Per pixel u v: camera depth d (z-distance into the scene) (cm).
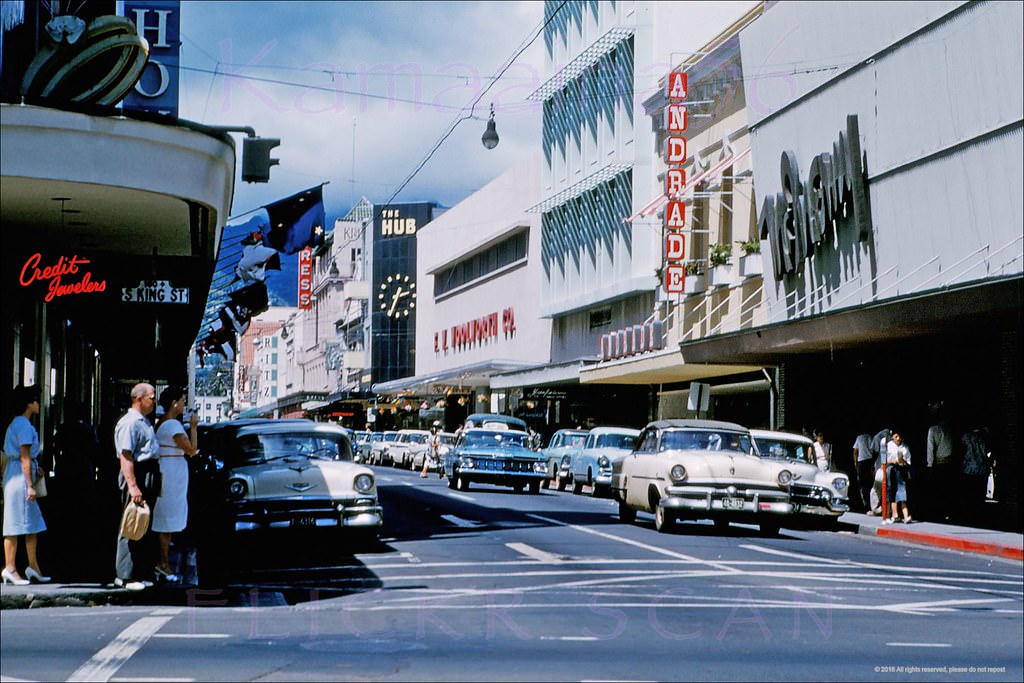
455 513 2425
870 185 2869
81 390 3012
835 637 1055
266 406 13112
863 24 2872
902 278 2734
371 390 8125
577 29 5222
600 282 4906
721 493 2009
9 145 1275
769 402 3684
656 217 4397
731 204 3831
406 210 9338
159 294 1881
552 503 2831
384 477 4178
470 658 923
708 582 1407
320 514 1650
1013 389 2319
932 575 1589
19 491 1252
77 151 1302
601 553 1703
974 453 2455
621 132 4662
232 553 1681
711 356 3281
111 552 1529
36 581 1270
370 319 9594
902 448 2383
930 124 2612
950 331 2441
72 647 944
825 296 3080
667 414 4444
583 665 902
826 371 3262
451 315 7706
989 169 2412
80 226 1609
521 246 6244
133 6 2181
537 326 5941
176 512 1296
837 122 3012
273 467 1688
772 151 3384
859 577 1519
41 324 2122
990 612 1241
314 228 2255
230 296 3158
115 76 1719
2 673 835
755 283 3619
